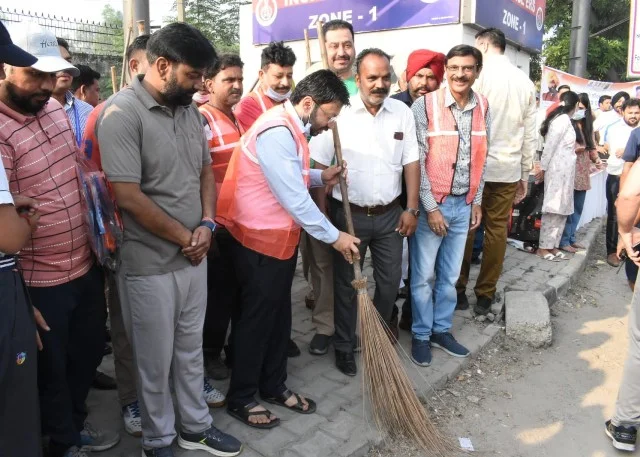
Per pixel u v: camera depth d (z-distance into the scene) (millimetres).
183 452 2629
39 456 1997
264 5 8398
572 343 4238
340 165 2965
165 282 2309
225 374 3316
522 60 8969
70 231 2305
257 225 2650
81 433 2686
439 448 2871
